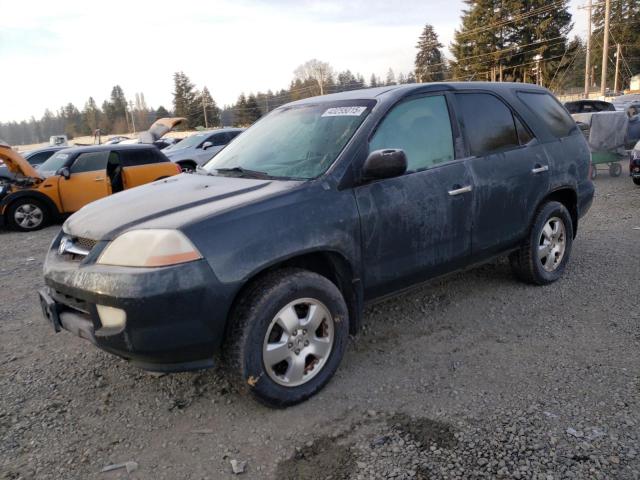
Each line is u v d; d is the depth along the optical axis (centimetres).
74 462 279
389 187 356
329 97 428
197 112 9456
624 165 1411
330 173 336
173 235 279
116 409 329
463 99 425
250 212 300
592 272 527
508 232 443
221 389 344
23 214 995
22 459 283
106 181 1038
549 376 336
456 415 300
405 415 303
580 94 5519
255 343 295
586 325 408
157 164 1114
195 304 277
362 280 348
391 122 371
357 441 282
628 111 1521
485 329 412
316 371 325
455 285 510
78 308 301
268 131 425
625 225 717
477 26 6019
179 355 284
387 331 418
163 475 266
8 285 616
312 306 319
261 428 299
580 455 260
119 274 275
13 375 379
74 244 323
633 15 6738
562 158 488
